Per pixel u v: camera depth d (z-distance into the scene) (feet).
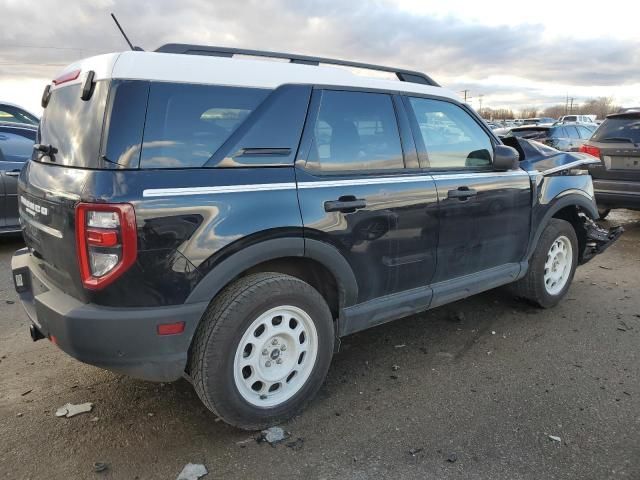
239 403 8.82
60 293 8.59
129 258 7.60
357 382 11.10
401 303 11.21
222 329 8.40
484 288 13.17
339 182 9.81
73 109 8.73
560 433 9.26
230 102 8.87
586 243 16.81
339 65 10.75
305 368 9.75
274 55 9.91
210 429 9.37
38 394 10.46
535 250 14.55
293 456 8.62
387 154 10.81
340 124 10.14
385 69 11.51
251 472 8.22
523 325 14.26
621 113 25.39
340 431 9.32
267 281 8.89
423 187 11.12
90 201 7.57
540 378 11.28
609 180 25.35
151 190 7.77
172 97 8.30
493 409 10.04
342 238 9.74
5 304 15.31
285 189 9.06
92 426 9.39
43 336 9.70
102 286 7.70
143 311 7.87
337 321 10.37
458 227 11.93
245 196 8.59
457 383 11.07
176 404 10.18
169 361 8.15
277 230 8.83
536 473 8.21
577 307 15.66
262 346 9.04
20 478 8.03
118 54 8.27
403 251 10.90
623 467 8.36
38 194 8.95
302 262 9.94
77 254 7.86
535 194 13.94
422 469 8.29
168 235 7.84
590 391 10.73
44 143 9.62
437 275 11.88
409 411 9.97
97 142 7.86
